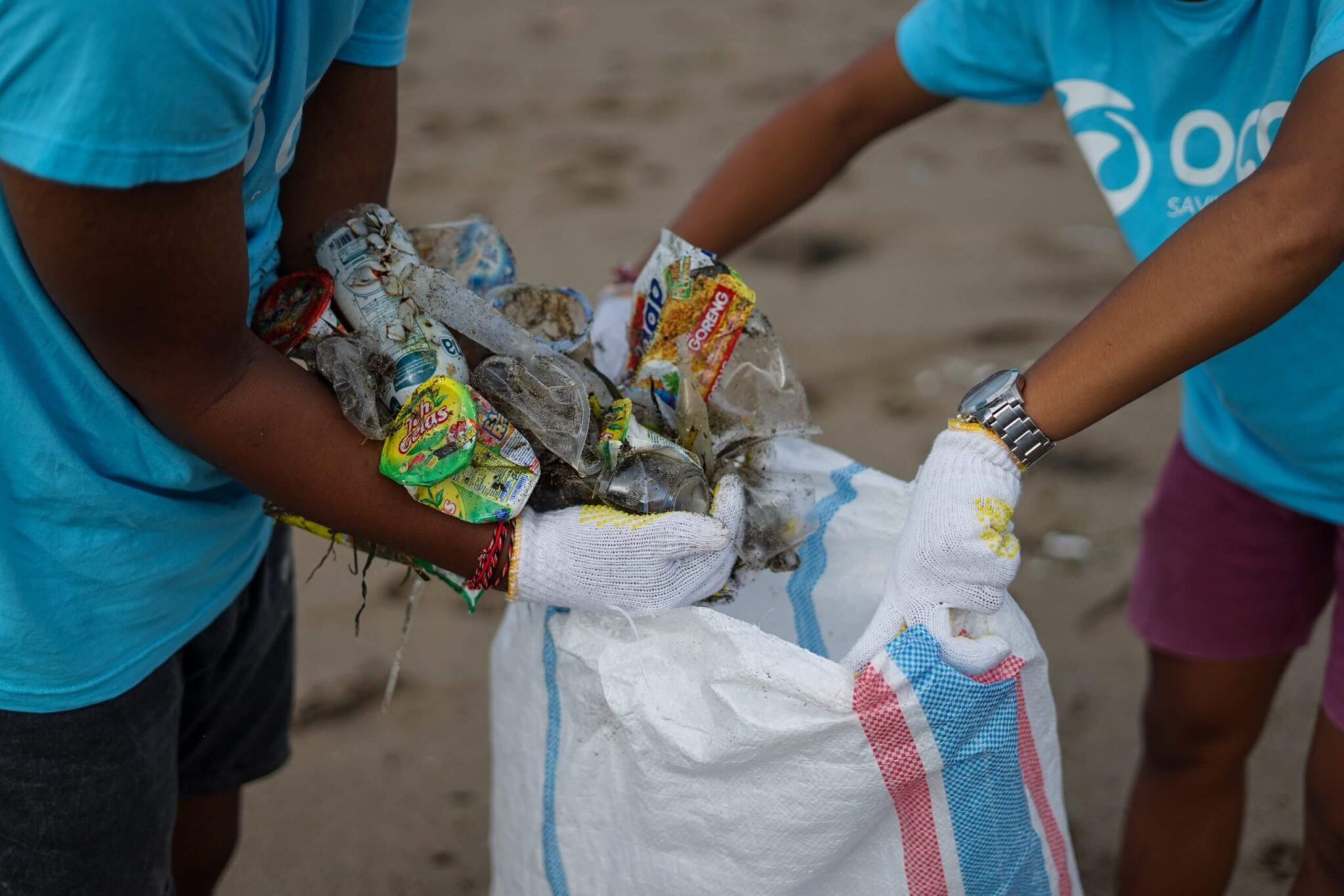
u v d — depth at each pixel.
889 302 3.73
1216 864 1.69
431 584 2.72
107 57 0.78
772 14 6.47
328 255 1.18
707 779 1.08
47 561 1.04
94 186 0.82
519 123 5.17
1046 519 2.80
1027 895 1.15
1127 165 1.35
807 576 1.28
